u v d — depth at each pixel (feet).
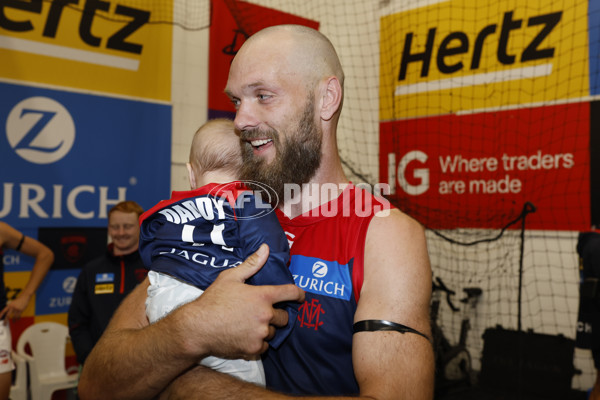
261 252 3.26
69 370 12.58
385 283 3.05
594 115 13.20
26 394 10.89
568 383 13.53
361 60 17.24
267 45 3.49
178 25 14.20
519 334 13.52
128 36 13.34
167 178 14.10
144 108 13.66
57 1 12.24
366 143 17.24
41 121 12.09
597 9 13.15
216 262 3.57
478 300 15.19
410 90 16.53
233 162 4.27
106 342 3.51
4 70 11.58
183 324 2.98
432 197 16.12
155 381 3.12
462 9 15.49
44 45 12.10
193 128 14.55
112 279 9.49
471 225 15.42
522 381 14.24
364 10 17.22
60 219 12.41
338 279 3.33
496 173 14.96
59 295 12.46
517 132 14.53
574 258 13.61
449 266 15.80
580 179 13.44
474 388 14.66
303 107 3.45
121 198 13.33
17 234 10.57
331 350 3.27
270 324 3.11
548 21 13.96
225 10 15.01
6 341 9.45
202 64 14.69
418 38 16.34
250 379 3.38
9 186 11.67
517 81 14.52
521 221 14.51
